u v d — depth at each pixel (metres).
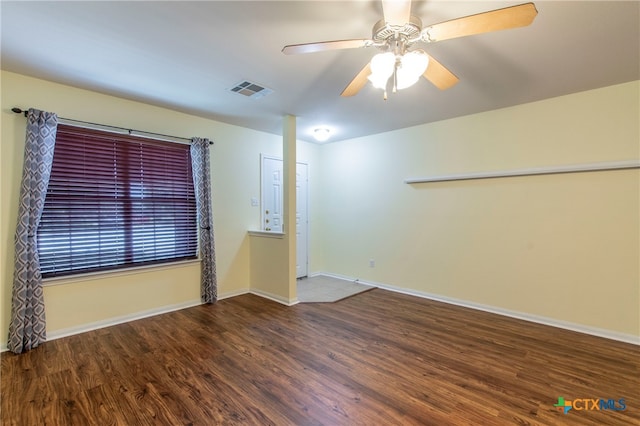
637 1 1.67
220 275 4.09
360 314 3.52
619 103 2.82
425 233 4.17
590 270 2.98
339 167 5.24
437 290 4.06
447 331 3.03
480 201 3.67
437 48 2.17
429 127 4.09
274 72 2.57
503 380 2.17
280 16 1.82
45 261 2.80
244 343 2.76
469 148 3.74
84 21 1.87
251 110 3.56
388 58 1.65
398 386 2.10
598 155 2.92
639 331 2.76
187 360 2.45
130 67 2.49
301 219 5.25
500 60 2.35
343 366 2.36
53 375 2.22
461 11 1.78
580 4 1.71
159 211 3.53
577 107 3.02
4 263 2.60
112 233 3.19
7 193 2.61
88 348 2.64
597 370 2.30
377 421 1.76
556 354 2.55
